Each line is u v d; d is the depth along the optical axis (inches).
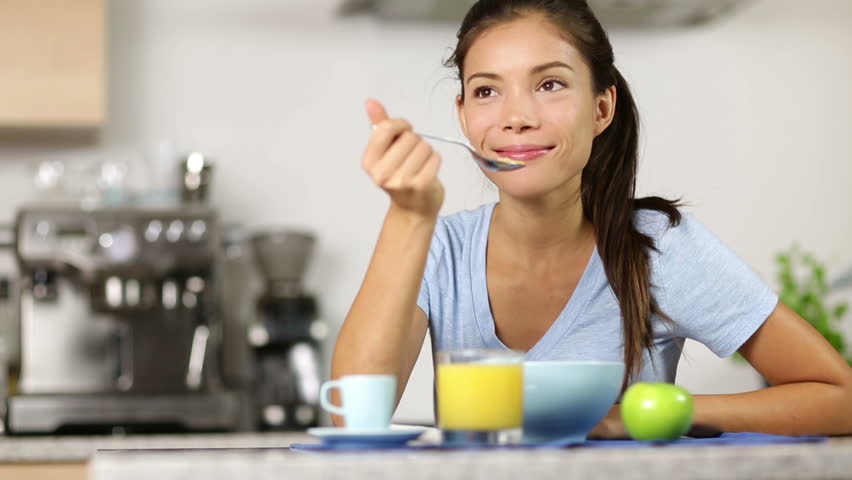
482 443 37.5
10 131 119.6
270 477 28.3
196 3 128.7
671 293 58.7
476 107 54.9
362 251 129.3
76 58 114.8
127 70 126.9
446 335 61.0
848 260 135.1
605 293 59.3
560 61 53.7
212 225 113.1
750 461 30.6
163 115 127.3
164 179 118.2
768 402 52.8
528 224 57.9
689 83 134.4
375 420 38.5
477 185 127.9
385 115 43.6
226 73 128.7
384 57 130.5
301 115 129.5
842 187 135.9
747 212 134.6
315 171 129.4
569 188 56.9
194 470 28.2
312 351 117.0
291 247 118.9
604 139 59.7
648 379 59.1
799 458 30.9
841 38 137.3
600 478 29.7
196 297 113.1
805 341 56.2
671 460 30.1
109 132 126.3
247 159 128.5
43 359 111.2
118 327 112.7
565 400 41.0
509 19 54.3
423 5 123.6
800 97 136.2
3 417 108.9
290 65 129.6
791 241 135.0
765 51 135.9
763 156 135.2
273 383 115.3
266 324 116.2
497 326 61.1
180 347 113.1
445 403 38.3
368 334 44.9
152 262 111.6
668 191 133.5
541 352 59.4
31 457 94.6
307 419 115.0
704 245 59.1
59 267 111.3
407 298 45.1
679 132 134.0
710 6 123.9
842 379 54.6
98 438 96.4
